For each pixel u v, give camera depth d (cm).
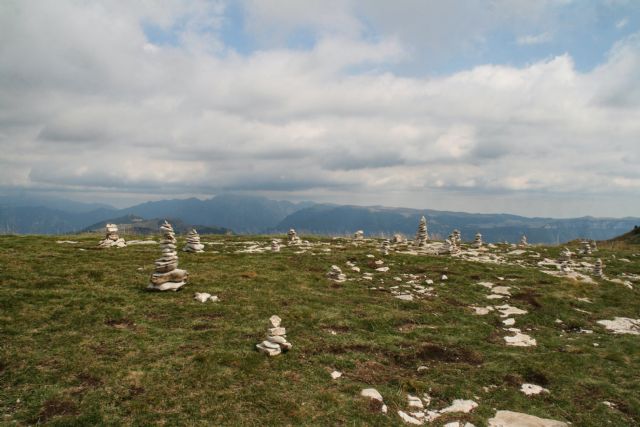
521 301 2602
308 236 5738
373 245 4806
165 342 1614
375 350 1741
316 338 1798
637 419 1300
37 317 1759
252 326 1856
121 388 1249
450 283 2959
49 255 2984
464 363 1681
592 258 4538
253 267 3019
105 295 2116
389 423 1181
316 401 1261
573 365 1678
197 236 3797
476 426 1208
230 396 1245
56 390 1216
